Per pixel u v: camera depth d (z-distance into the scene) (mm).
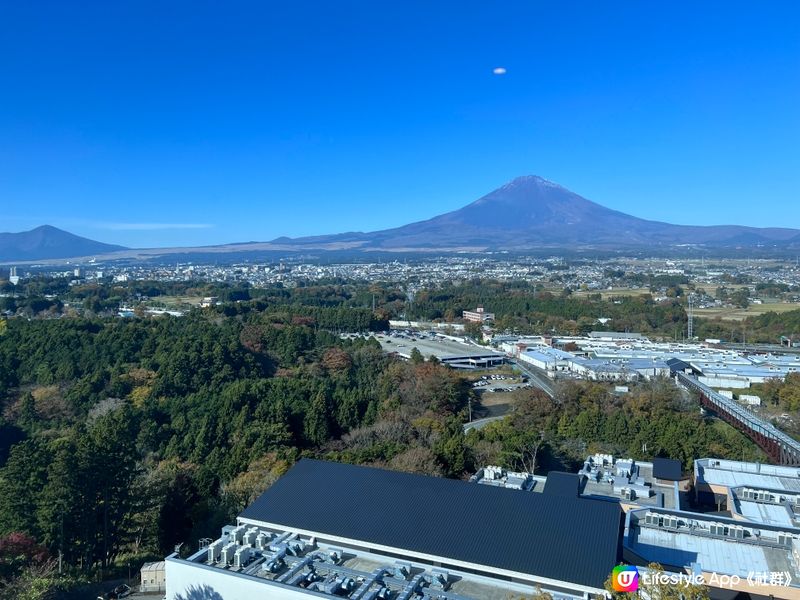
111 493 52344
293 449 71000
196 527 52656
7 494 50344
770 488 53469
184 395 100750
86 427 83875
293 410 84562
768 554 40031
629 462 57688
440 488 40188
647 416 87688
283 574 33875
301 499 40188
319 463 44469
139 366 109625
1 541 45375
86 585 46594
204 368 107000
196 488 59781
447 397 100312
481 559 33281
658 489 53062
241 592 33250
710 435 77438
